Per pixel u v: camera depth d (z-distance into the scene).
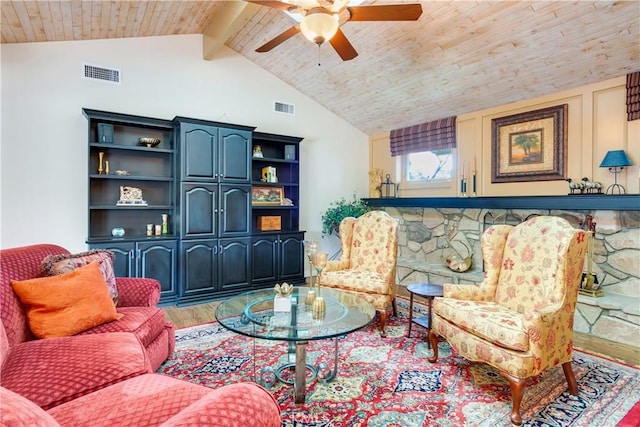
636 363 2.51
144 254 3.75
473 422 1.85
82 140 3.73
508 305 2.43
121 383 1.37
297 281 4.85
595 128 3.44
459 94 4.21
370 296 3.14
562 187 3.69
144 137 4.10
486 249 2.65
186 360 2.53
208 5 3.71
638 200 2.96
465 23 3.19
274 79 5.06
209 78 4.51
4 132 3.37
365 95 4.86
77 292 1.97
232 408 0.93
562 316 2.02
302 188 5.34
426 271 4.57
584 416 1.89
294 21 3.74
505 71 3.62
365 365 2.49
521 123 4.02
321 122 5.50
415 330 3.20
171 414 1.14
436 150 4.98
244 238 4.35
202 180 4.04
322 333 1.93
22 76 3.45
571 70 3.35
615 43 2.92
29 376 1.35
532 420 1.86
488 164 4.35
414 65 3.95
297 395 2.00
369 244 3.71
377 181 5.79
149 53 4.11
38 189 3.52
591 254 3.43
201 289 4.04
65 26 3.33
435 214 4.96
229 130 4.23
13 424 0.58
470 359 2.19
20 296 1.86
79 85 3.71
